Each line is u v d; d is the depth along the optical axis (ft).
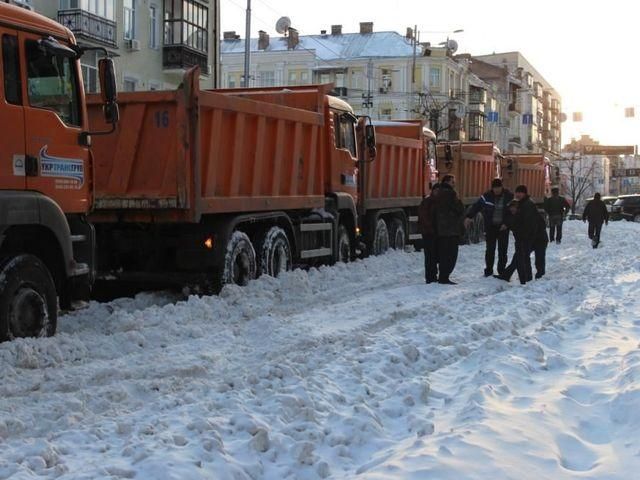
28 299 22.98
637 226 132.36
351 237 49.62
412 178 62.49
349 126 49.34
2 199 21.77
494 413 16.65
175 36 108.58
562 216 84.89
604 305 33.94
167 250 34.63
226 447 14.98
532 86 379.35
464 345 25.03
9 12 22.63
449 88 242.78
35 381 20.34
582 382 20.01
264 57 244.42
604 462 14.17
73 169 25.14
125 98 31.89
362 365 22.09
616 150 415.64
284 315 31.60
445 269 43.57
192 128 31.60
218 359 23.58
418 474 13.10
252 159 36.68
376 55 238.07
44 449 14.57
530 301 35.55
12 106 22.52
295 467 14.26
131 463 13.91
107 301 35.37
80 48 25.50
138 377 21.40
